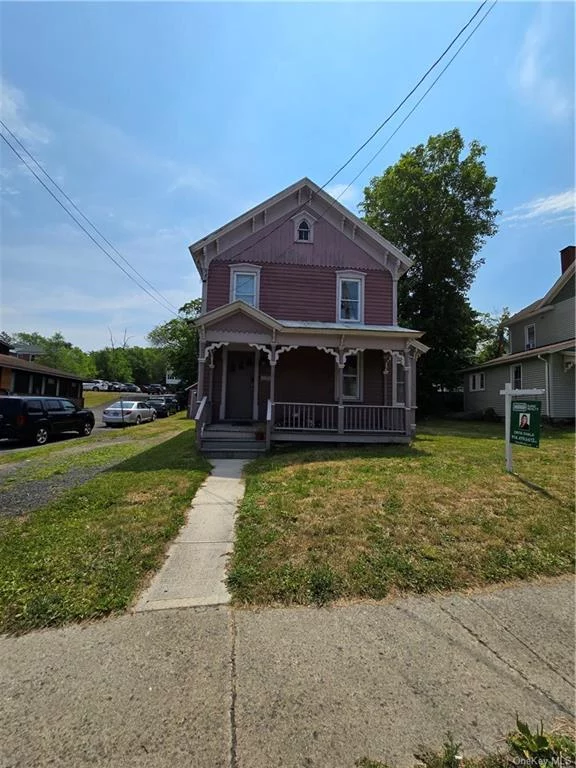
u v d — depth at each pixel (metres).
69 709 2.14
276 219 12.96
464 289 24.36
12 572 3.59
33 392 24.34
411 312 24.06
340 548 4.06
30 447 12.69
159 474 7.14
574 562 3.92
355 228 13.27
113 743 1.93
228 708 2.14
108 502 5.52
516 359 19.05
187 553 4.09
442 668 2.49
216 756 1.86
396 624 2.96
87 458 9.36
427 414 23.91
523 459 8.17
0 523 4.82
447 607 3.20
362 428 11.48
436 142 23.19
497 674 2.44
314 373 12.75
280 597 3.29
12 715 2.10
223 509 5.43
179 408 34.19
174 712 2.12
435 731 2.01
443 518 4.80
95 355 80.75
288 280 12.80
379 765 1.82
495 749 1.91
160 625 2.92
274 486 6.24
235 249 12.73
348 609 3.15
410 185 22.92
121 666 2.48
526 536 4.39
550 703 2.21
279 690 2.28
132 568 3.70
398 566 3.73
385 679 2.38
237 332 10.07
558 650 2.68
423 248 23.12
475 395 23.81
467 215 23.17
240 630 2.86
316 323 11.86
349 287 13.20
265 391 12.60
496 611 3.15
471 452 9.06
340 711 2.13
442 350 24.03
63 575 3.55
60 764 1.82
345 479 6.49
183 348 37.31
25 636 2.81
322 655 2.60
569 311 18.98
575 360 16.59
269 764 1.83
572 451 9.29
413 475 6.70
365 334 10.25
